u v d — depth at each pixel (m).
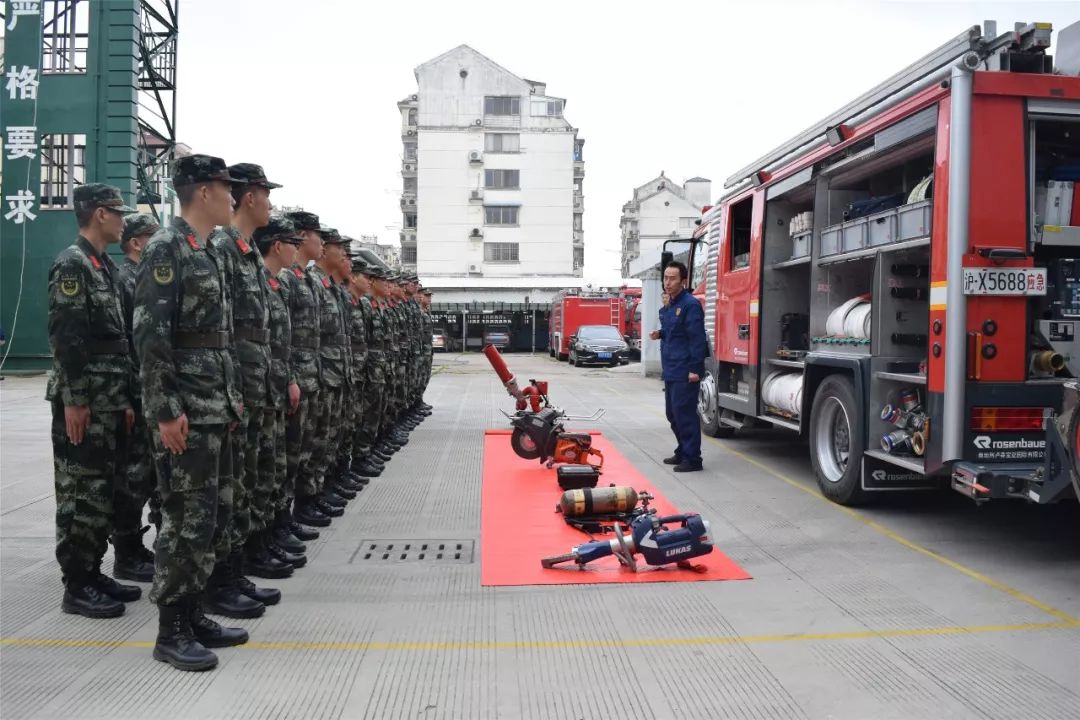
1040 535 5.63
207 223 3.67
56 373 4.05
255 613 4.04
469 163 54.50
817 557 5.12
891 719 3.03
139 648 3.68
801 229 7.56
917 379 5.37
